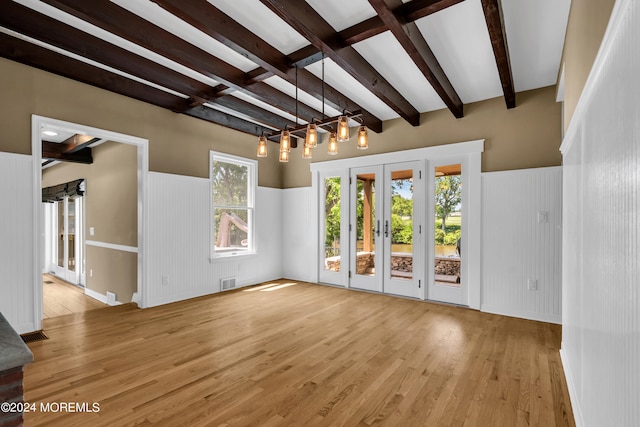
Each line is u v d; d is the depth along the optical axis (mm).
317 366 2402
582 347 1731
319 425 1731
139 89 3686
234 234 5074
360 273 4945
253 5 2344
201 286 4508
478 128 3961
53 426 1689
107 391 2037
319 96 3494
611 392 1175
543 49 2850
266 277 5539
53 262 7719
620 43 1056
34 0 2307
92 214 5480
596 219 1436
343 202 5117
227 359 2508
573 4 2152
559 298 3371
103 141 5098
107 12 2293
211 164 4633
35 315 3033
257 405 1905
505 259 3695
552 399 1977
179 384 2131
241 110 4105
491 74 3326
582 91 1714
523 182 3604
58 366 2363
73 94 3260
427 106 4199
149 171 3914
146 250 3881
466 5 2316
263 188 5484
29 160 2973
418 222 4395
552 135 3496
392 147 4660
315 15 2363
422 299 4309
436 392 2053
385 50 2928
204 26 2295
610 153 1200
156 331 3102
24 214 2951
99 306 4973
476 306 3873
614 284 1148
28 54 2861
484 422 1760
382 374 2285
